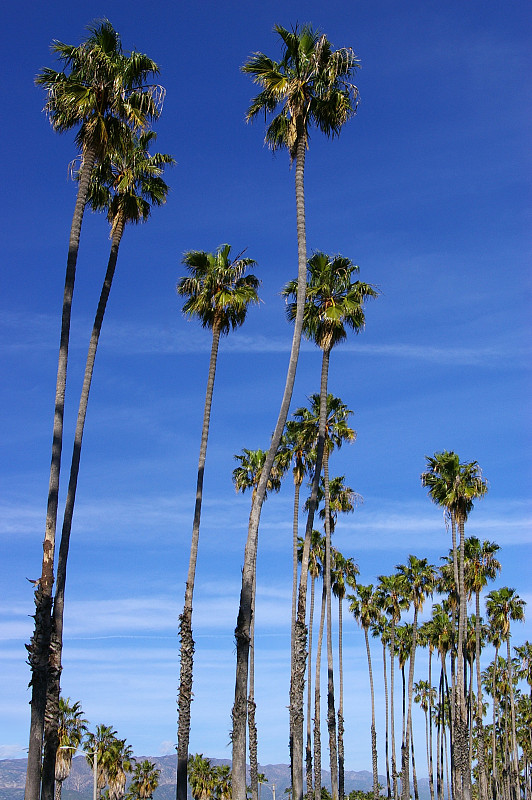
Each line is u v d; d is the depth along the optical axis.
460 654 54.41
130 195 26.23
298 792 26.73
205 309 32.97
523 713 106.25
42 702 16.78
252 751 44.59
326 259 31.44
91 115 21.25
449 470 50.97
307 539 28.95
